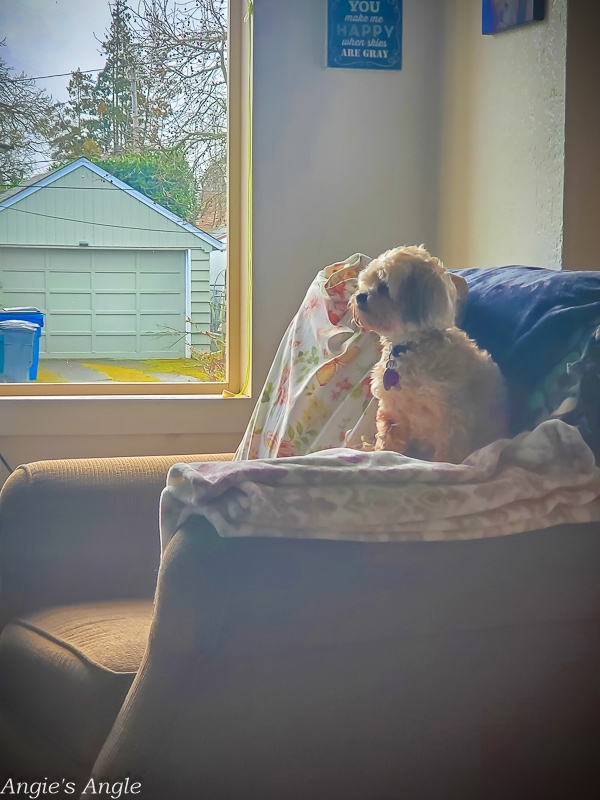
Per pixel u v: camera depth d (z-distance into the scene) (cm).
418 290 144
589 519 116
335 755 109
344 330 177
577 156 192
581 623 120
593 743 123
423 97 244
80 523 165
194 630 100
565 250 193
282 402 181
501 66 215
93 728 122
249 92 236
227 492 102
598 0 189
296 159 238
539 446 118
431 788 114
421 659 111
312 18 236
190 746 104
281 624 103
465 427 138
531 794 120
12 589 161
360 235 244
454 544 109
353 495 106
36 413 229
